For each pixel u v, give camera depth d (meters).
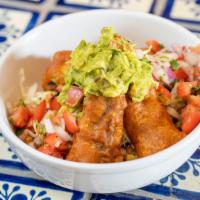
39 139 0.46
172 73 0.48
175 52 0.50
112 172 0.40
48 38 0.52
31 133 0.47
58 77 0.49
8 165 0.49
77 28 0.53
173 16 0.64
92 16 0.53
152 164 0.40
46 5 0.68
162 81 0.48
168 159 0.41
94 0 0.68
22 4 0.68
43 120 0.46
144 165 0.40
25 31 0.64
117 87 0.42
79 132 0.43
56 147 0.44
